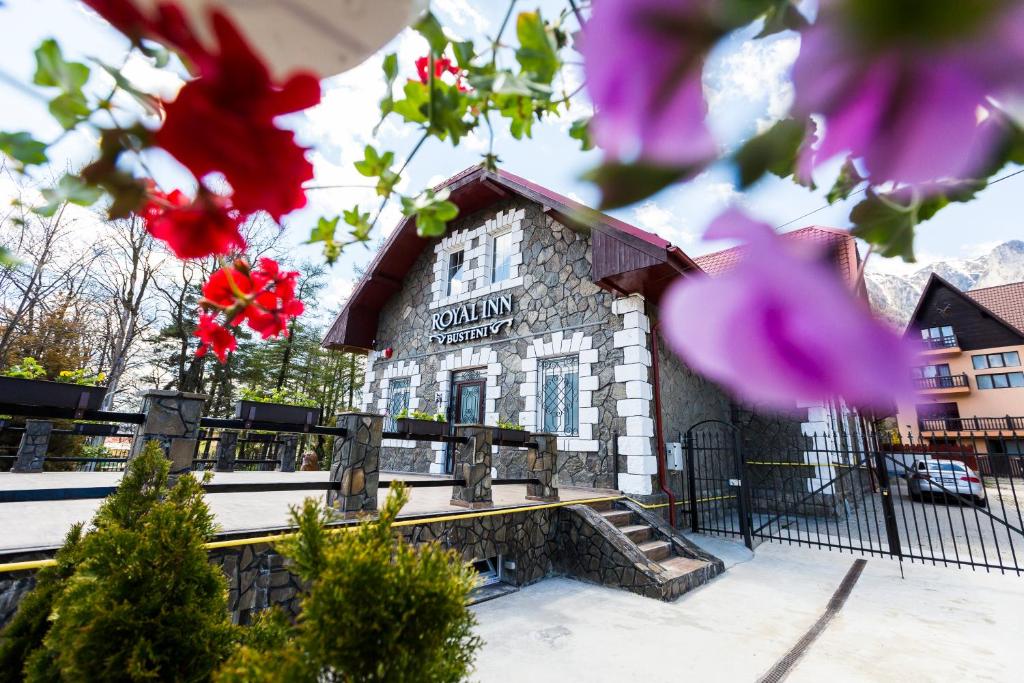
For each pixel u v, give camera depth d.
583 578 5.04
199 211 0.48
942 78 0.28
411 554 1.49
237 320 0.88
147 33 0.41
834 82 0.30
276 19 0.40
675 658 3.25
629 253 6.54
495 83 0.69
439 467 9.20
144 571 1.61
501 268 9.50
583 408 7.34
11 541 2.65
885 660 3.27
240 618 3.03
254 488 3.40
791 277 0.28
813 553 6.23
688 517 7.51
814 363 0.25
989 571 5.41
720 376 0.28
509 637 3.53
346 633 1.29
